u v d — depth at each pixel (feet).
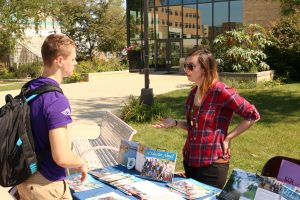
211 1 92.12
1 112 8.93
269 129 29.43
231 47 63.82
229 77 60.95
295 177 10.58
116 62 94.17
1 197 17.29
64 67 9.38
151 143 25.73
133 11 99.45
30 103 8.91
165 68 100.37
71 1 120.37
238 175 10.22
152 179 12.16
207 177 11.86
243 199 9.78
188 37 96.37
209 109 11.75
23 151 8.64
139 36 98.89
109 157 17.67
